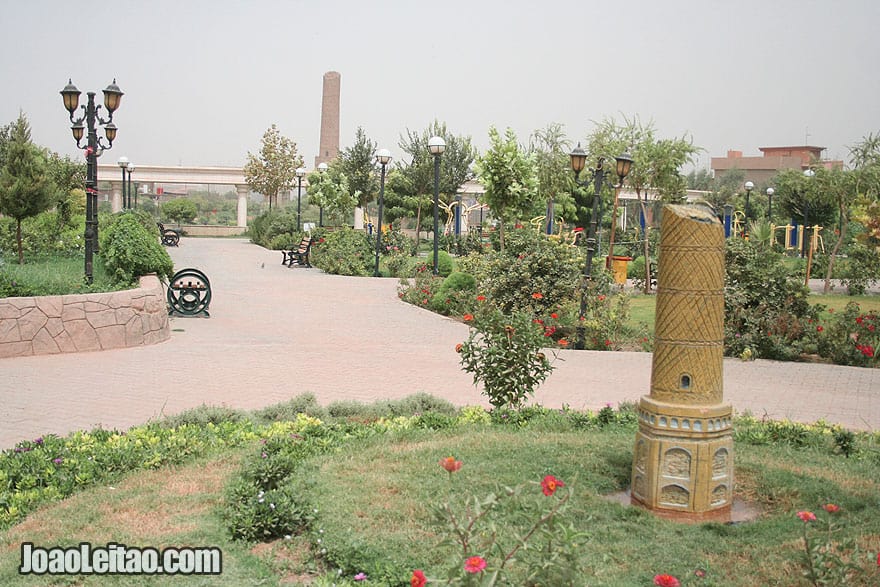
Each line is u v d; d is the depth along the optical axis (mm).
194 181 43656
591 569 3549
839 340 11320
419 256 27250
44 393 7551
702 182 60031
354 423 6176
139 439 5543
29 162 14578
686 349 4328
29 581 3514
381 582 3490
